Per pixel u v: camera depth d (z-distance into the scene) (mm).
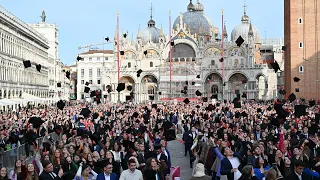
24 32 103875
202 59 158125
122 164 21375
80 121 41719
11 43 93250
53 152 21406
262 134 29484
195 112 61344
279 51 189500
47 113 59906
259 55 180875
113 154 21562
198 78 153375
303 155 20266
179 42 161625
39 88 123375
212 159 23281
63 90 181250
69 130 35062
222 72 147125
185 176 28125
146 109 65312
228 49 154750
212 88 157250
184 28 162500
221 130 29141
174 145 46469
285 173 18844
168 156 21781
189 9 185125
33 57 117250
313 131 29641
